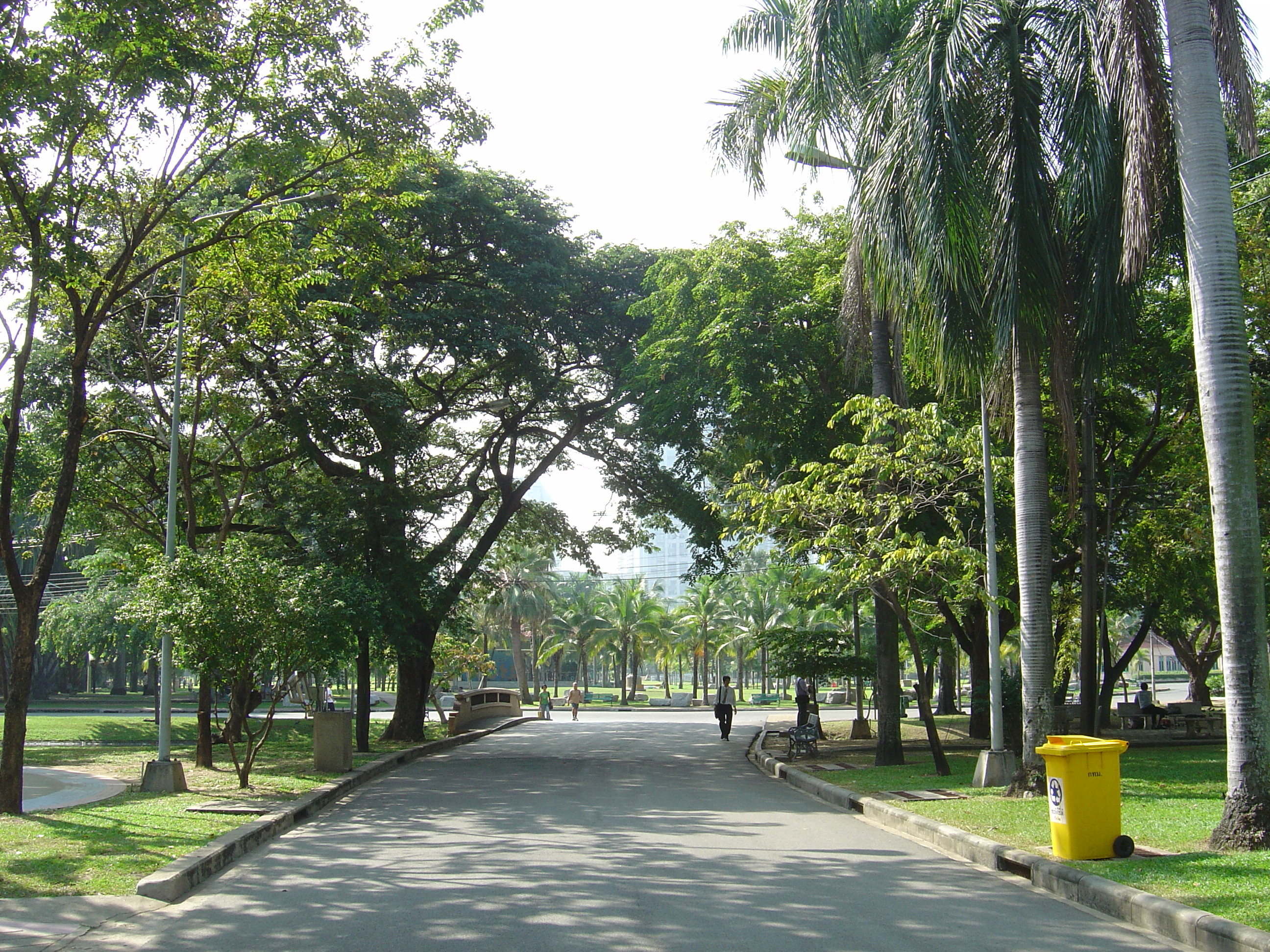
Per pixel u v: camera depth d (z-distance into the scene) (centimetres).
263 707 6184
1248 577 1019
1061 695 3700
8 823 1266
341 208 1692
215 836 1160
